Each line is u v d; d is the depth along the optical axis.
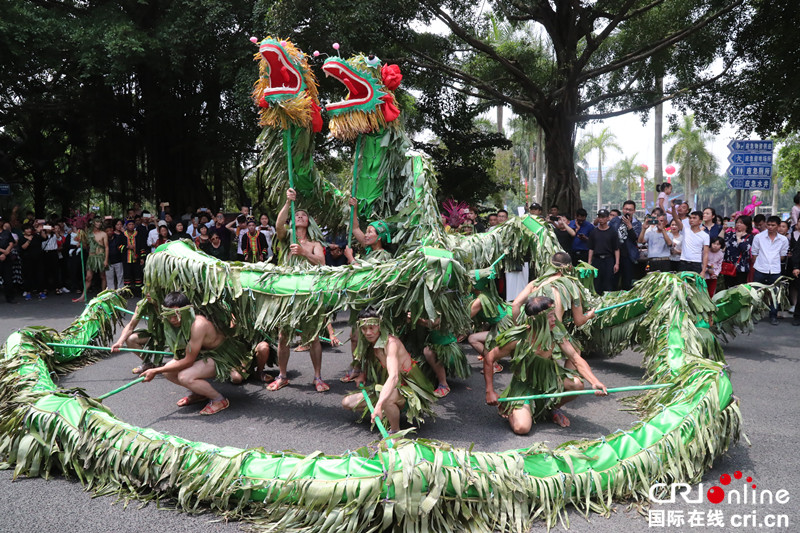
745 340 8.09
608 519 3.31
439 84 19.22
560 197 18.41
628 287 10.37
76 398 3.99
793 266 9.08
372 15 13.32
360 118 5.77
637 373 6.43
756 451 4.22
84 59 14.37
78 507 3.42
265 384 6.06
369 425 4.82
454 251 4.48
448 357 5.59
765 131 16.47
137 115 19.59
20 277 12.30
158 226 12.40
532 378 4.66
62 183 22.30
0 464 3.93
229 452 3.43
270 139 5.96
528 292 5.12
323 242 6.30
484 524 3.13
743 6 15.20
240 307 5.02
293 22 12.74
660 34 16.95
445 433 4.64
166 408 5.25
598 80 19.59
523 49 20.23
